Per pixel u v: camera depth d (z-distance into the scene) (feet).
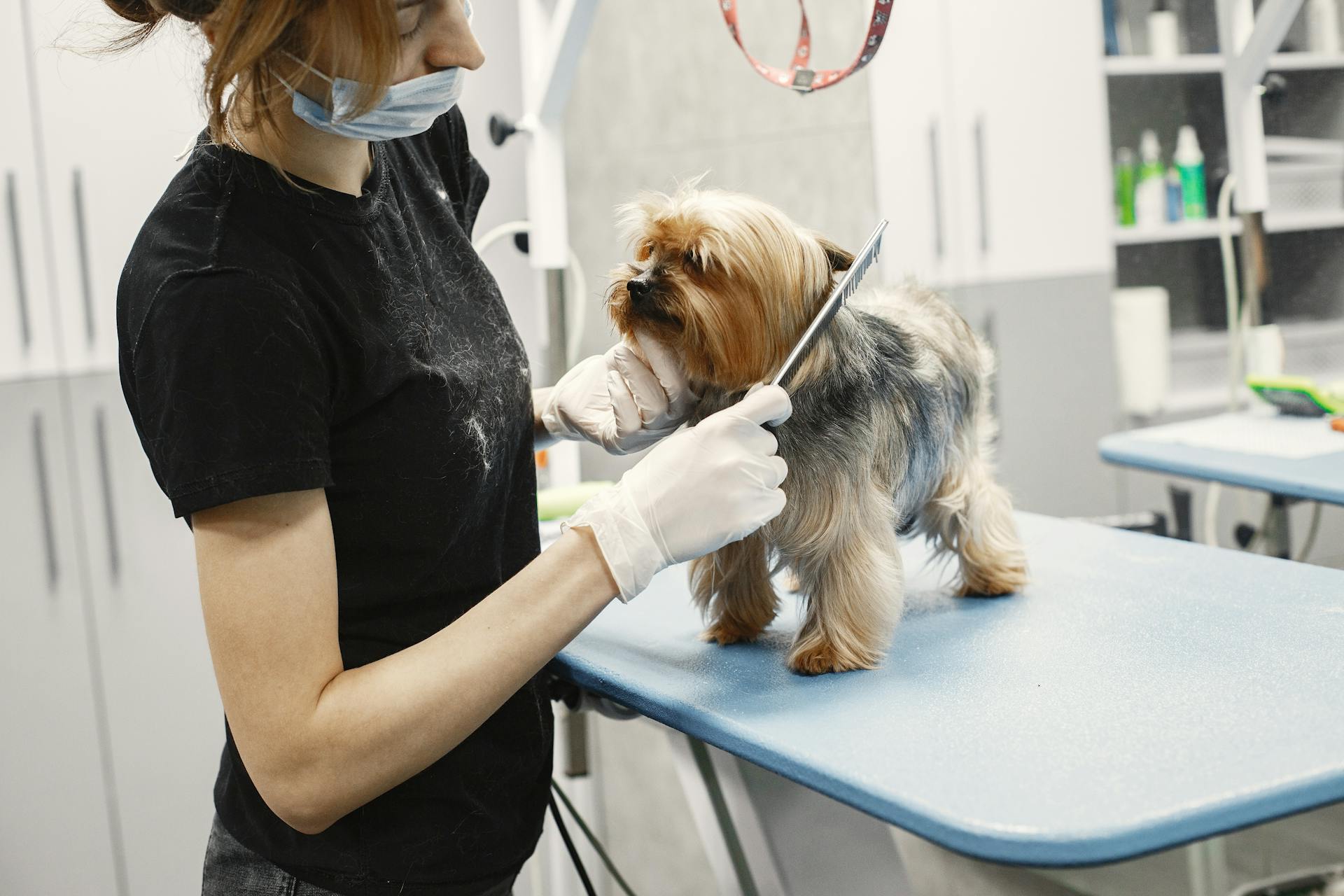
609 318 4.02
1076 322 9.59
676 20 10.85
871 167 9.30
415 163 3.72
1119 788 2.45
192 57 5.31
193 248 2.83
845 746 2.81
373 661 3.16
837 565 3.51
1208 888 7.36
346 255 3.05
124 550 7.90
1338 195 8.52
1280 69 8.19
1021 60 9.21
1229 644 3.32
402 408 3.09
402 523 3.14
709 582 3.87
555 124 5.47
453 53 3.02
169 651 8.12
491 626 2.93
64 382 7.59
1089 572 4.27
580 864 4.26
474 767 3.32
